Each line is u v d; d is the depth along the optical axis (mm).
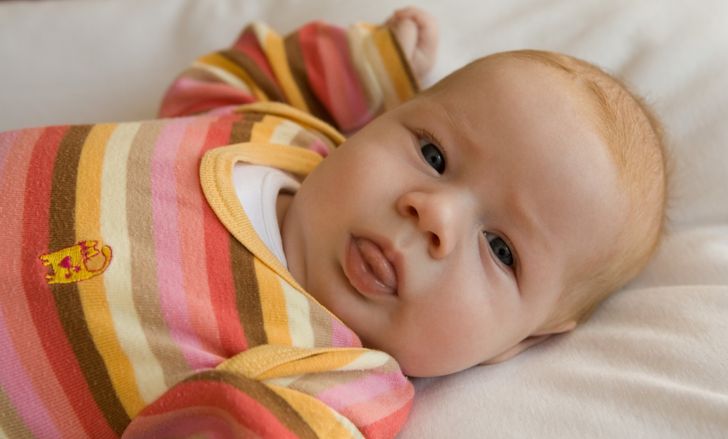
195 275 718
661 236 918
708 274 885
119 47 1245
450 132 780
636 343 791
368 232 746
